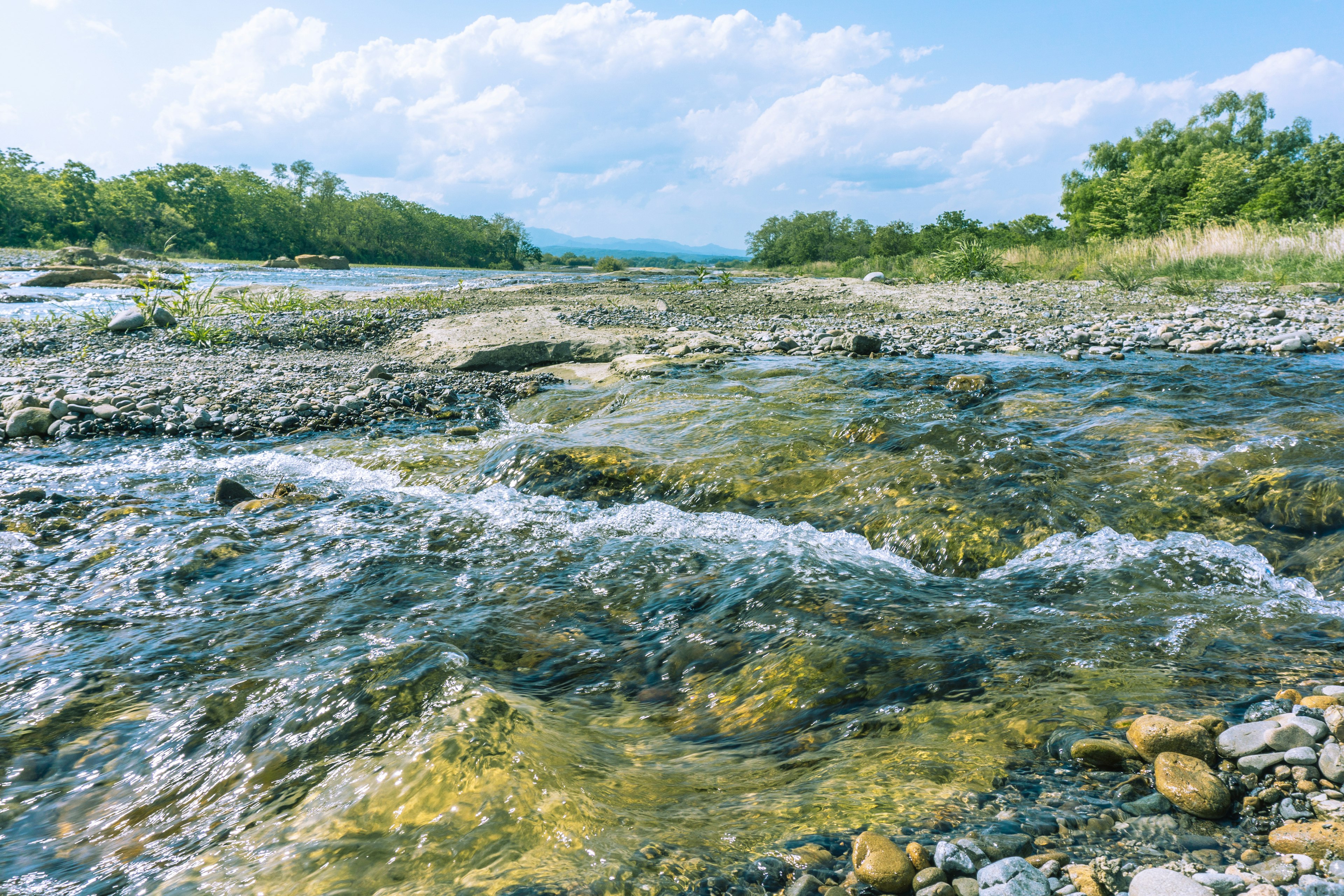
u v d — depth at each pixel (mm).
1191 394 5855
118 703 2203
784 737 2006
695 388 6828
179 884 1451
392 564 3326
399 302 14523
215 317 12312
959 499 3785
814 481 4270
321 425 6297
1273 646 2352
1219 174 34500
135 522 3895
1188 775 1623
